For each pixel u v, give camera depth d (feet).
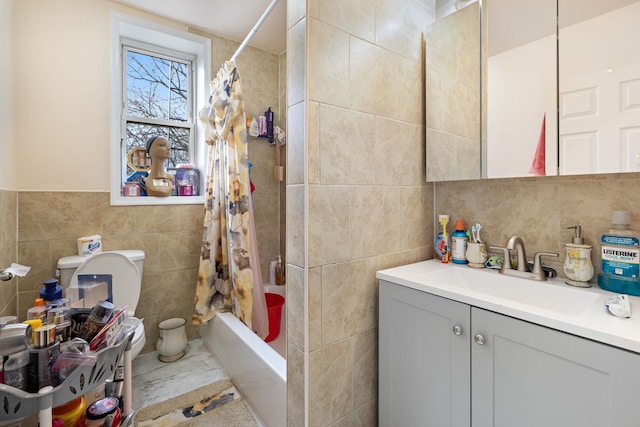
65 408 2.79
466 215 4.57
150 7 6.37
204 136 7.35
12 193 5.13
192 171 7.41
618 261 3.06
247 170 6.00
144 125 7.16
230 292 6.54
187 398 5.15
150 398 5.15
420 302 3.41
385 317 3.80
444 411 3.20
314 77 3.32
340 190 3.61
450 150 4.34
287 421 3.69
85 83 5.98
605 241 3.18
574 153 3.28
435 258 4.78
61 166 5.77
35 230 5.53
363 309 3.92
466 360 3.00
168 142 7.47
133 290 5.48
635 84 2.89
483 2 4.05
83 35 5.95
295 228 3.49
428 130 4.56
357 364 3.87
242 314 5.86
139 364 6.22
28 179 5.48
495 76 3.93
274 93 8.28
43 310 2.60
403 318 3.59
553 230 3.72
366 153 3.88
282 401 4.06
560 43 3.37
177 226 7.00
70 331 2.68
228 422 4.59
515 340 2.65
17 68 5.35
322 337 3.50
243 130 5.95
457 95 4.26
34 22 5.51
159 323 6.79
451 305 3.12
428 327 3.34
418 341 3.44
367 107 3.87
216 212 6.64
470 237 4.41
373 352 4.06
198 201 7.28
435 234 4.93
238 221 5.97
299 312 3.46
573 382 2.33
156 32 6.70
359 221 3.83
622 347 2.08
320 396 3.51
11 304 5.01
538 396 2.52
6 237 4.81
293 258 3.53
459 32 4.25
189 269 7.17
